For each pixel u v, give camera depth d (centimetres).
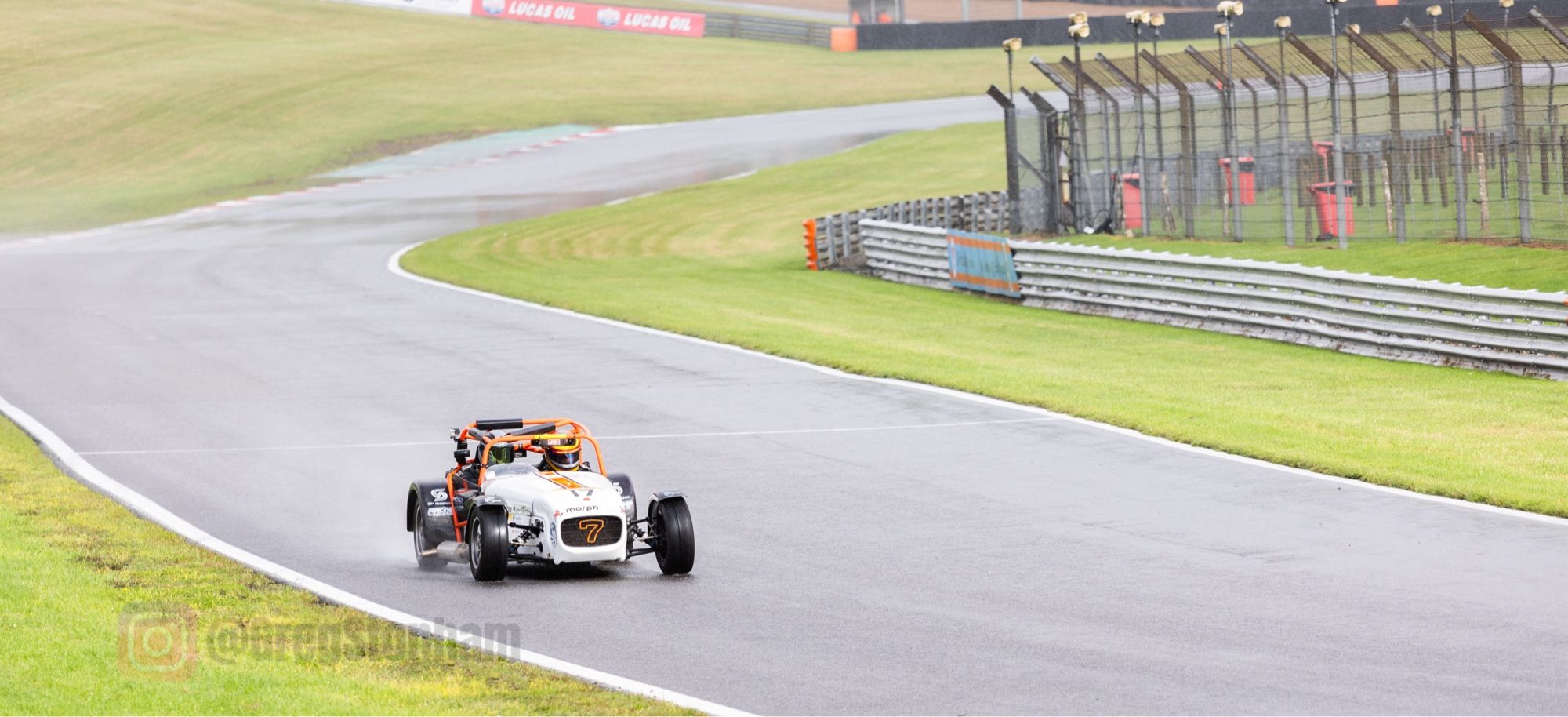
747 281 13775
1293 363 9362
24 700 3362
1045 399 8106
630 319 11356
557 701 3534
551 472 5150
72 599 4359
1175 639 4059
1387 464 6425
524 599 4638
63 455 7169
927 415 7850
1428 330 9325
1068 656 3916
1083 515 5712
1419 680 3662
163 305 12406
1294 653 3906
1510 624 4166
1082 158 15200
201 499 6259
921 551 5188
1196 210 14800
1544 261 11081
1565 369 8544
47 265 15125
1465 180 12300
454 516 5191
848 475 6519
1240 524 5516
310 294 12950
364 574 5022
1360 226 13725
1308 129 13712
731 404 8244
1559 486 5972
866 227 14262
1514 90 11725
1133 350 9962
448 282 13638
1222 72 13688
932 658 3916
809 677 3766
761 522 5697
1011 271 12400
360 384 9000
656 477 6544
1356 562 4928
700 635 4169
